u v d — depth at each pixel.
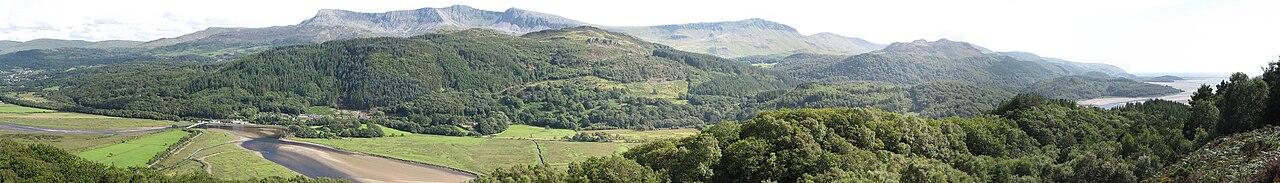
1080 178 86.88
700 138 111.06
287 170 193.88
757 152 98.12
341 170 197.50
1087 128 132.12
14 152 101.75
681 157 96.94
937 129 119.94
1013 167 94.94
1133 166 86.38
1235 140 81.12
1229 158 73.81
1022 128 134.00
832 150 101.44
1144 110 160.25
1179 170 77.69
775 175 94.06
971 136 123.69
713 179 97.88
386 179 186.25
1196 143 103.06
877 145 106.75
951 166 101.00
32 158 102.38
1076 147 115.88
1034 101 151.38
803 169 93.00
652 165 99.56
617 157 93.94
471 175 195.88
